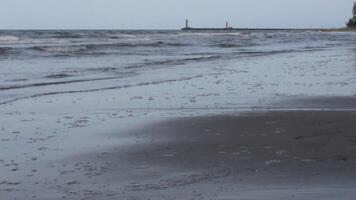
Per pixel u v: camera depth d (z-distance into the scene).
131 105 13.59
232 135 9.52
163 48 47.25
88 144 8.97
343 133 9.49
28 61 28.70
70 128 10.52
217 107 13.09
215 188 6.24
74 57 33.06
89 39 62.91
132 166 7.42
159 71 23.55
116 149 8.53
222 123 10.77
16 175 7.01
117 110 12.87
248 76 20.77
